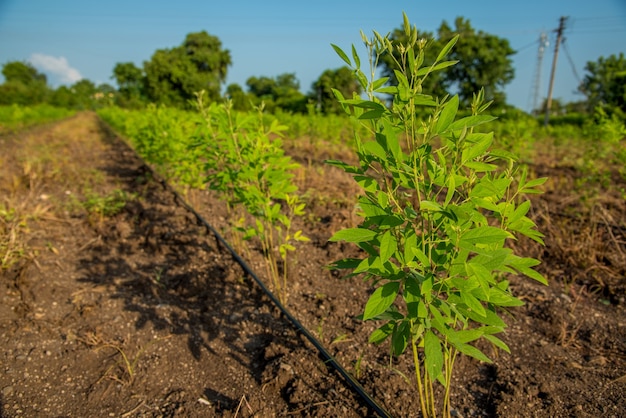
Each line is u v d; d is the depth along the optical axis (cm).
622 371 277
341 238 172
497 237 151
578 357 295
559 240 448
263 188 352
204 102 431
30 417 247
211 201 678
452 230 162
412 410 246
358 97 179
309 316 348
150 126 785
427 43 166
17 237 458
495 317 167
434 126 164
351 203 608
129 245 493
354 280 407
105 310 356
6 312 350
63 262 445
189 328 335
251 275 400
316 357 292
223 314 354
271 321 341
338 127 1160
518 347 305
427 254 181
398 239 185
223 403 259
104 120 2822
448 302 176
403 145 963
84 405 257
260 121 391
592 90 3259
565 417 239
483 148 158
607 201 620
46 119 3189
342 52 172
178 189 720
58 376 281
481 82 2841
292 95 5712
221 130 379
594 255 422
